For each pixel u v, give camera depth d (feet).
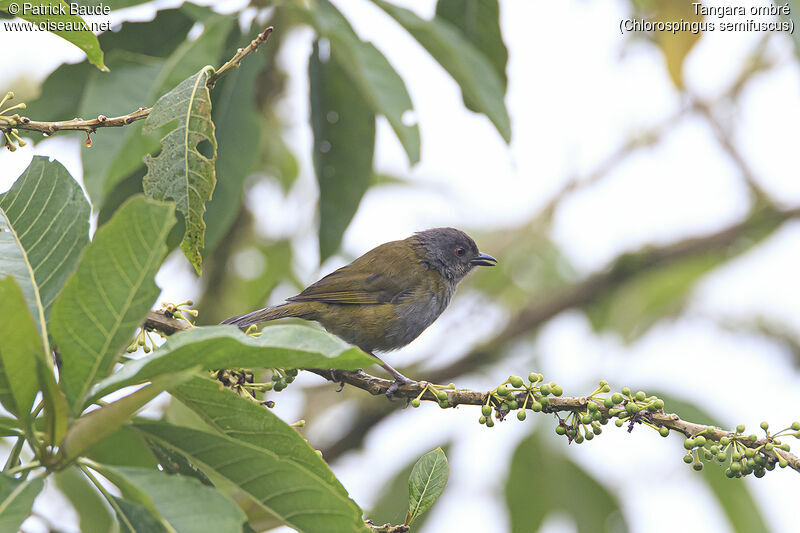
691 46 37.40
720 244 52.85
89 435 15.08
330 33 29.96
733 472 20.35
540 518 42.32
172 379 14.25
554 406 21.90
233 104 30.89
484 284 55.57
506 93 35.55
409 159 28.84
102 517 26.99
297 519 16.75
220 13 30.45
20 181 19.92
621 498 42.52
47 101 30.14
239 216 42.55
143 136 27.04
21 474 15.62
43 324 16.84
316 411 44.11
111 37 31.19
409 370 47.55
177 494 14.58
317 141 34.86
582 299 49.80
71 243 18.84
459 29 35.27
